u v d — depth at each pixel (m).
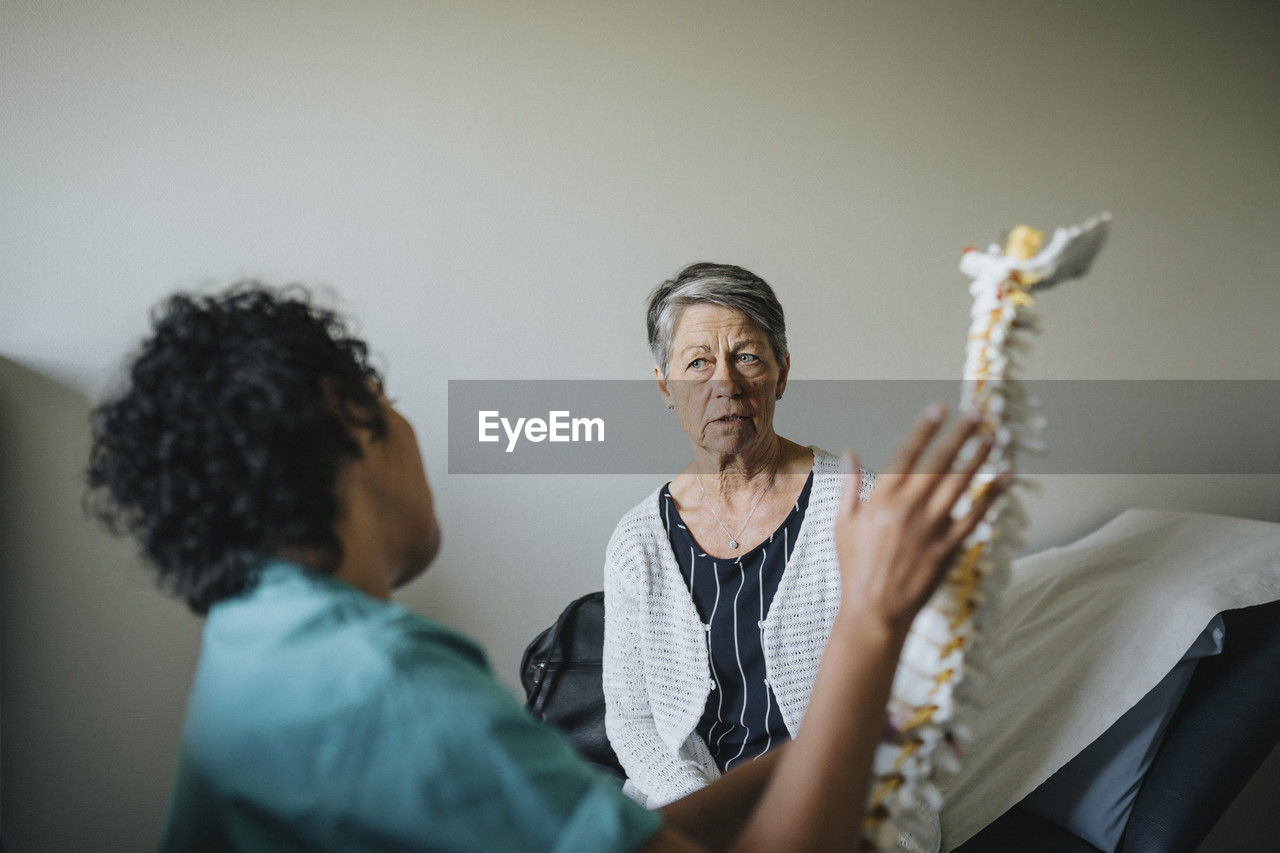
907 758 0.60
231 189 1.79
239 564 0.57
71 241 1.71
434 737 0.49
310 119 1.82
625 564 1.42
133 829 1.77
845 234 2.09
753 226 2.04
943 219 2.15
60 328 1.71
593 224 1.96
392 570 0.69
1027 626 1.69
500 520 1.96
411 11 1.86
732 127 2.02
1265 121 2.35
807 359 2.09
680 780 1.28
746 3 2.01
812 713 0.54
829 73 2.06
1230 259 2.34
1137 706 1.46
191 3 1.75
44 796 1.73
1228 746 1.41
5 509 1.69
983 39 2.15
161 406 0.57
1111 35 2.23
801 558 1.33
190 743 0.55
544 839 0.49
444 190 1.89
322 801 0.49
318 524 0.58
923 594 0.53
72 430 1.72
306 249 1.83
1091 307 2.25
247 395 0.56
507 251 1.92
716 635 1.35
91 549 1.73
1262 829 1.97
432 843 0.48
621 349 1.99
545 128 1.93
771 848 0.53
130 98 1.73
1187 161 2.30
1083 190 2.23
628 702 1.42
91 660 1.74
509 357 1.94
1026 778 1.44
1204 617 1.43
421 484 0.70
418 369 1.90
